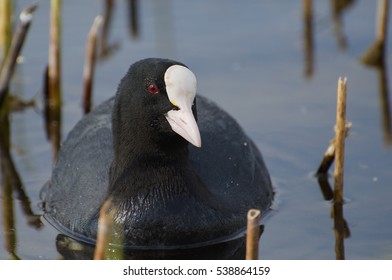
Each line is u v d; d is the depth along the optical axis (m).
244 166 11.18
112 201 10.31
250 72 15.34
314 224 10.98
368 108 14.22
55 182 11.34
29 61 15.66
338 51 16.16
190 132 9.48
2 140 13.66
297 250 10.28
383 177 12.13
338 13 17.62
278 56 15.91
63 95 14.81
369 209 11.31
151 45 16.11
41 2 16.81
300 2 17.89
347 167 12.45
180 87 9.66
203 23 16.97
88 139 11.25
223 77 15.12
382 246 10.34
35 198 11.78
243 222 10.71
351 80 15.13
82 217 10.53
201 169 10.77
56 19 14.02
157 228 10.18
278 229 10.87
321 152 12.96
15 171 12.62
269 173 12.38
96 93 14.69
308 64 15.68
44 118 14.37
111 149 10.92
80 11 17.25
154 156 10.14
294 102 14.41
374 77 15.30
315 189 11.98
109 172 10.59
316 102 14.41
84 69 15.48
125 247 10.29
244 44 16.25
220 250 10.40
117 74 15.23
